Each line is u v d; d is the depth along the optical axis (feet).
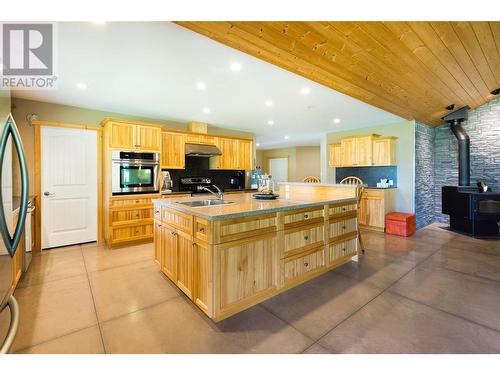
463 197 15.47
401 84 11.01
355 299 7.40
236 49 7.14
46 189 12.00
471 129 16.97
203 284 6.39
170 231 8.14
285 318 6.43
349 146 18.30
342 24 6.91
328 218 9.04
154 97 11.64
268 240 7.10
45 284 8.30
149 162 13.58
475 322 6.23
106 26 6.19
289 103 12.76
